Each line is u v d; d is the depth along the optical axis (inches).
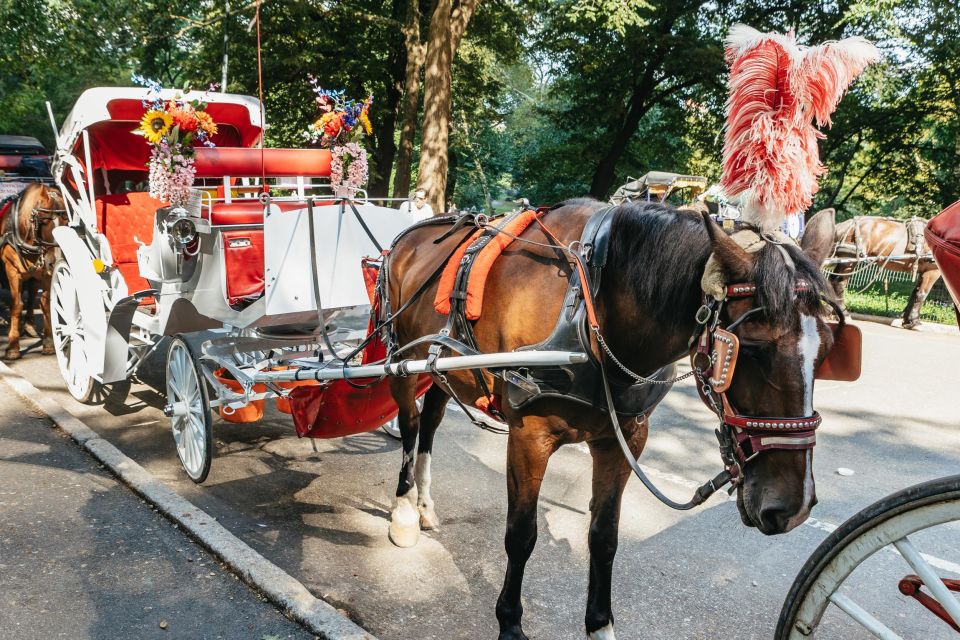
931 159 716.7
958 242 70.6
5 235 271.0
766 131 82.1
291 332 185.9
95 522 149.2
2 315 365.7
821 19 660.7
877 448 216.7
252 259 167.9
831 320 81.7
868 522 75.1
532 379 96.3
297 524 155.3
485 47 830.5
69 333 231.5
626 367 95.9
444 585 132.0
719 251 77.4
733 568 140.8
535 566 139.9
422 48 671.1
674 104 778.8
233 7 655.8
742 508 80.5
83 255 213.6
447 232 134.0
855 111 674.8
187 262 179.0
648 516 164.4
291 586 123.8
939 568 141.1
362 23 726.5
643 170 863.7
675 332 89.6
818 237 85.2
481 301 106.7
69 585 125.6
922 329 453.4
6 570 129.1
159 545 141.2
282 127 778.8
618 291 93.9
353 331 190.2
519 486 102.8
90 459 183.0
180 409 177.2
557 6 714.2
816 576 80.5
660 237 89.7
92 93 213.2
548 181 918.4
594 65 761.0
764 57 85.4
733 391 78.7
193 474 175.6
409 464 150.1
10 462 177.6
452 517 161.3
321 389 151.1
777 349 74.5
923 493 70.3
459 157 928.3
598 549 107.0
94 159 245.1
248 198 184.1
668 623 121.6
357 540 148.9
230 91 717.3
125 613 118.2
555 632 118.3
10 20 671.1
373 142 796.0
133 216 245.0
